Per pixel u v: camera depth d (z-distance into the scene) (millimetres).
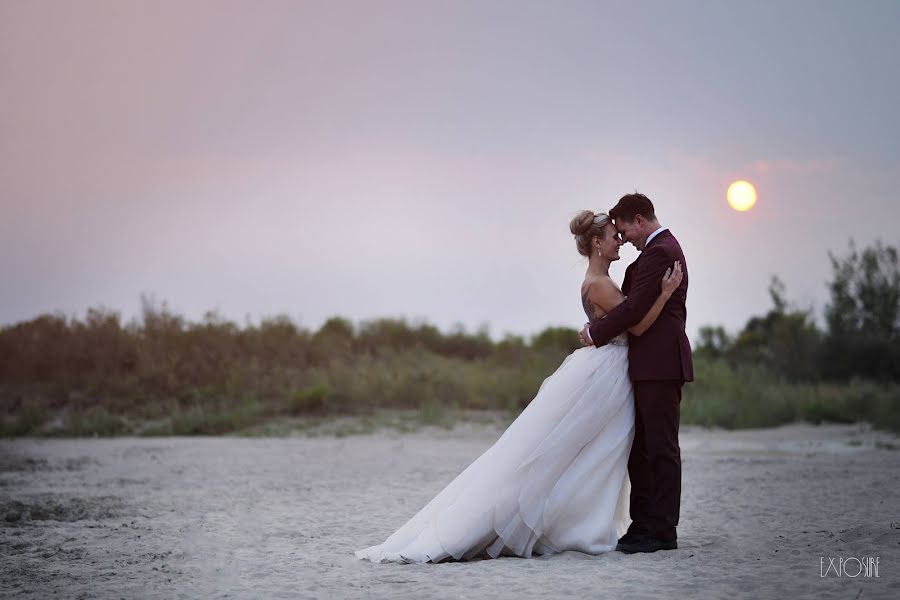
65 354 26578
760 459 15945
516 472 7695
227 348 28297
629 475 8336
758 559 7336
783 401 24984
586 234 8320
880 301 33188
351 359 30594
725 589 6273
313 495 11727
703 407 24500
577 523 7770
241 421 23344
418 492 11945
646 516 8148
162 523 9641
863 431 21547
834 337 32438
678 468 7898
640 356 7965
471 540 7578
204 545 8391
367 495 11695
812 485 12062
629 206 8219
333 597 6293
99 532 9125
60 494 11852
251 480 13312
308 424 23531
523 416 7910
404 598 6195
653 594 6168
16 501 11078
